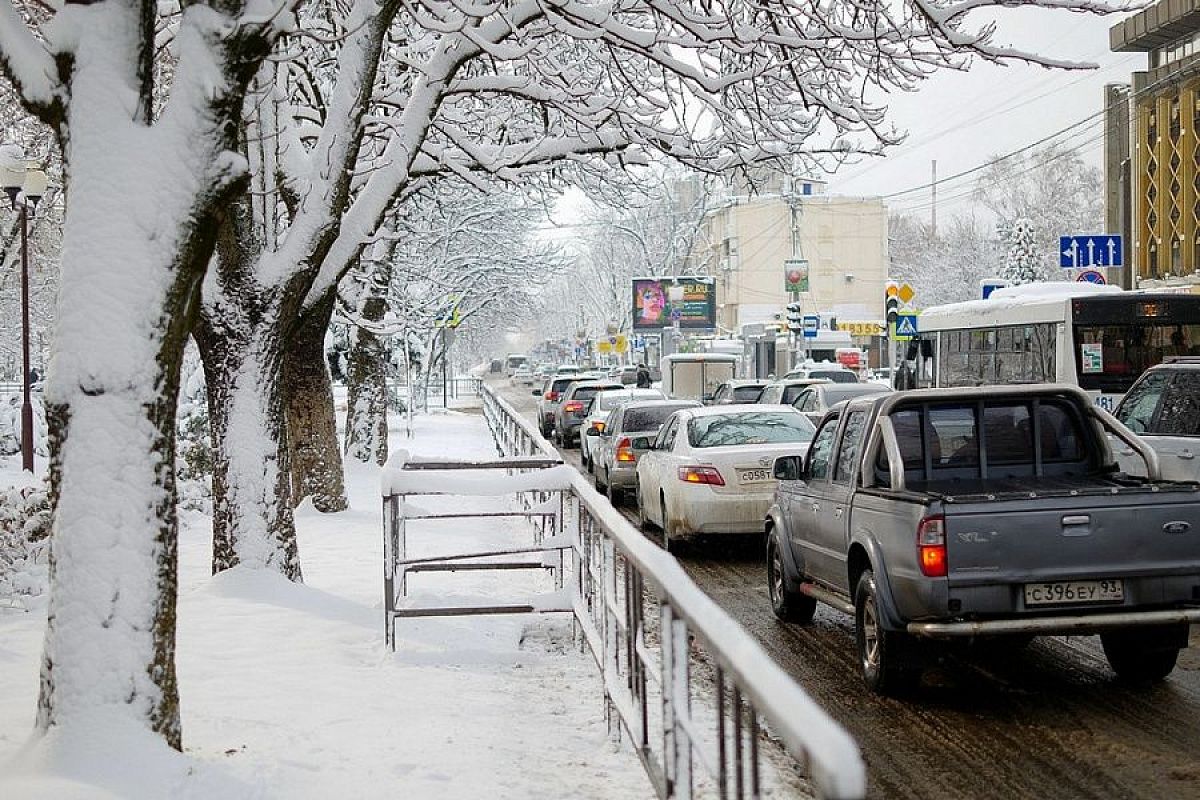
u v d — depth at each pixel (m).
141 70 6.05
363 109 10.53
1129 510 7.54
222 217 6.12
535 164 13.94
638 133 13.71
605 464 22.44
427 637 9.52
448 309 37.72
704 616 3.90
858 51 12.03
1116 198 51.84
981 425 8.95
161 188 5.86
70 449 5.78
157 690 5.80
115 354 5.77
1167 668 8.23
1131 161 48.34
